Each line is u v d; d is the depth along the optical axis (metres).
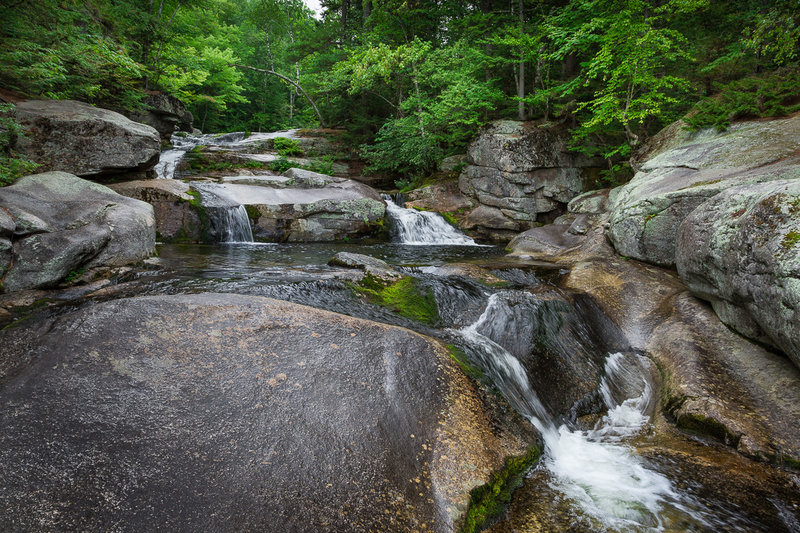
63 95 11.43
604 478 3.55
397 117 21.47
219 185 13.08
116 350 3.27
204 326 3.77
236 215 12.06
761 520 3.09
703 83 12.59
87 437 2.52
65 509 2.10
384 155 20.22
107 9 15.93
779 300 3.96
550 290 6.83
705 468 3.68
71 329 3.39
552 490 3.36
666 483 3.50
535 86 17.48
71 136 9.97
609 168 14.96
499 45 18.12
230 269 7.21
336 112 25.19
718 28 14.94
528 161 15.25
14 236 5.38
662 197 7.52
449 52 17.89
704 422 4.16
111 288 5.41
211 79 33.75
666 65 13.80
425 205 16.75
